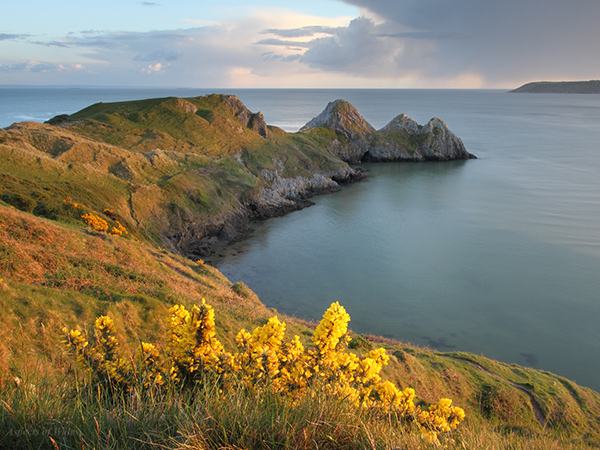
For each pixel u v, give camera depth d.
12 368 7.49
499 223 68.50
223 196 69.31
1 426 3.04
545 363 32.84
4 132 62.44
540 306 41.88
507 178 105.06
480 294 44.44
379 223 69.88
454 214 74.25
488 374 21.73
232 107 128.12
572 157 135.50
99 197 48.50
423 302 42.72
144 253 26.84
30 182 41.28
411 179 106.88
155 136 95.12
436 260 53.72
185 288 22.77
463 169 119.69
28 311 11.10
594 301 42.94
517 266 51.56
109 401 3.97
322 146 128.38
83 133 91.62
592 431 18.39
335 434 3.34
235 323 18.83
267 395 3.81
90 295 15.11
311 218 73.62
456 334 36.78
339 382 4.79
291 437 3.17
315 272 50.41
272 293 44.88
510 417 17.78
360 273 50.00
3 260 15.87
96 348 5.05
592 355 34.06
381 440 3.49
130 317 14.02
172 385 4.09
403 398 5.69
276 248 58.78
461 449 4.14
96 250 22.83
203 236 61.09
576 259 53.38
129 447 2.92
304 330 23.05
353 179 105.12
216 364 4.63
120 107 113.00
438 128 137.62
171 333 5.22
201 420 3.09
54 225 23.72
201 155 84.69
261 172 89.88
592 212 73.31
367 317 39.62
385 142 136.62
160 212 57.12
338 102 142.88
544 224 67.50
